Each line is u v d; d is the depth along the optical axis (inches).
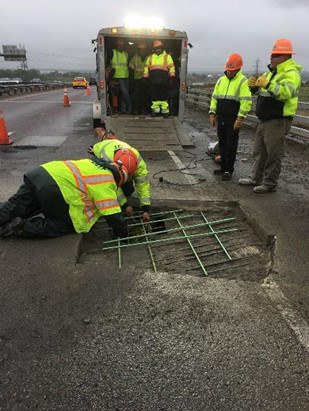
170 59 351.6
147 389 84.5
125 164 156.6
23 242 148.2
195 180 242.1
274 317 107.9
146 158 306.3
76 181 146.1
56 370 89.1
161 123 357.7
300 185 235.6
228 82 227.9
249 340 99.1
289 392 84.5
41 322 104.7
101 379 86.9
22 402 81.2
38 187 143.6
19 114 634.2
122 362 91.6
